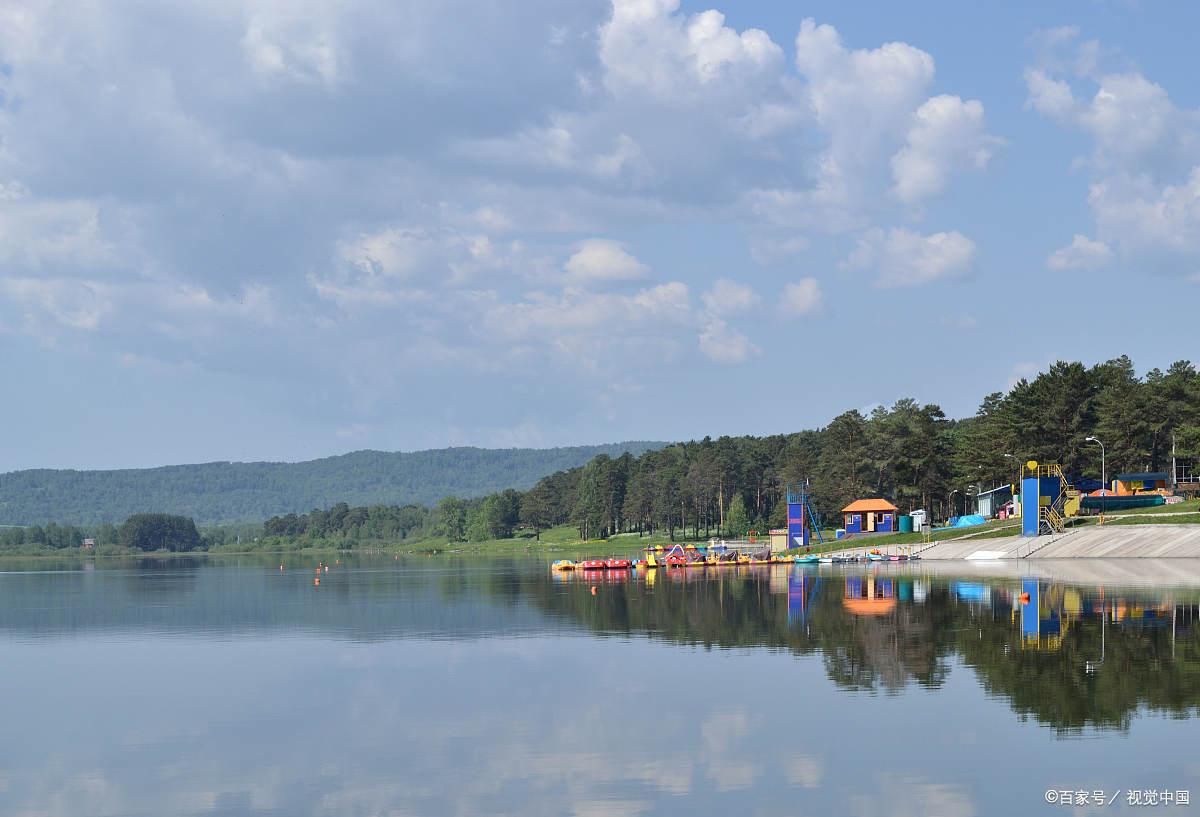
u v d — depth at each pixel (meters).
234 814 23.31
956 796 23.25
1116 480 140.75
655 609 66.06
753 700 33.59
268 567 194.38
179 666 44.28
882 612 58.47
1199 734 27.83
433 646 48.72
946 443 181.62
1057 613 53.94
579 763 26.59
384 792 24.58
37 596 97.62
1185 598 60.31
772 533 171.75
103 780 26.14
